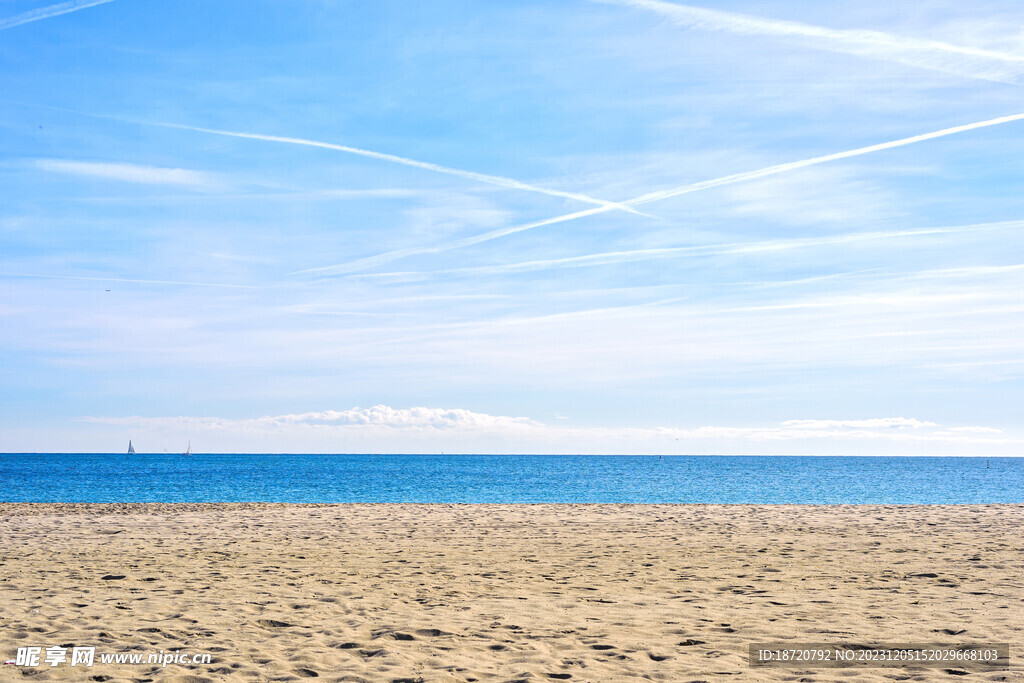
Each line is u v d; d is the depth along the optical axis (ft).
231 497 143.64
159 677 19.84
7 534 54.49
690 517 66.74
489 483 213.05
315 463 502.79
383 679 19.93
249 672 20.56
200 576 36.94
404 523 62.64
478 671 20.75
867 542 47.93
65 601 30.40
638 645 23.65
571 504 84.89
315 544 49.32
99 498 138.82
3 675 20.13
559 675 20.34
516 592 33.01
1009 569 37.17
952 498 147.54
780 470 367.86
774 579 35.73
